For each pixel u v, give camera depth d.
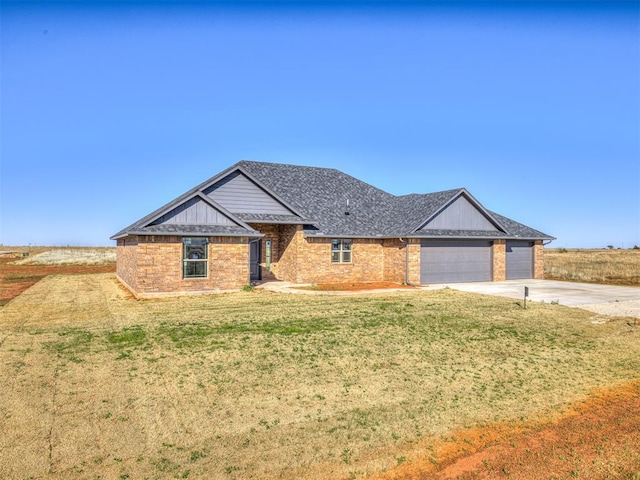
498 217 29.94
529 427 6.79
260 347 10.73
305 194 27.81
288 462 5.66
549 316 15.09
